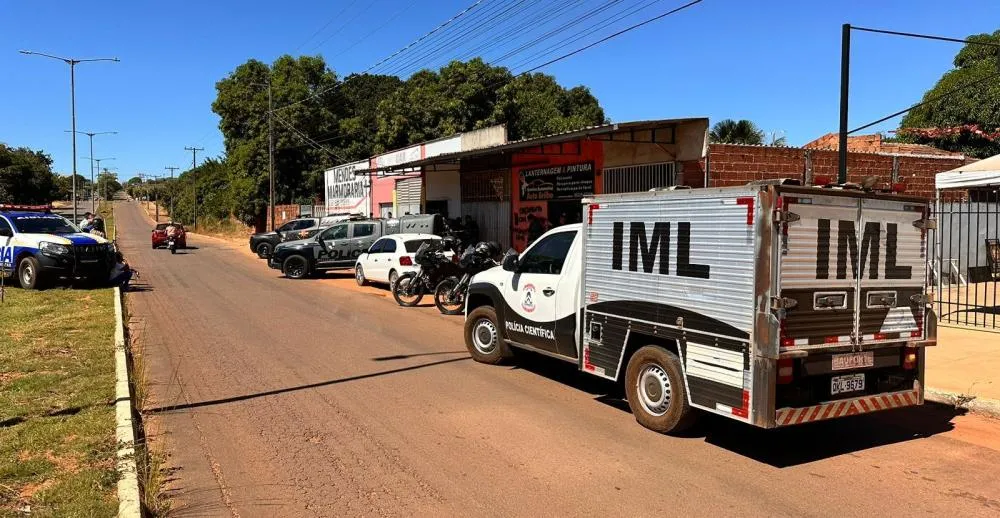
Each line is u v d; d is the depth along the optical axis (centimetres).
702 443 593
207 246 4444
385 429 628
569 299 738
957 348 944
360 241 2212
